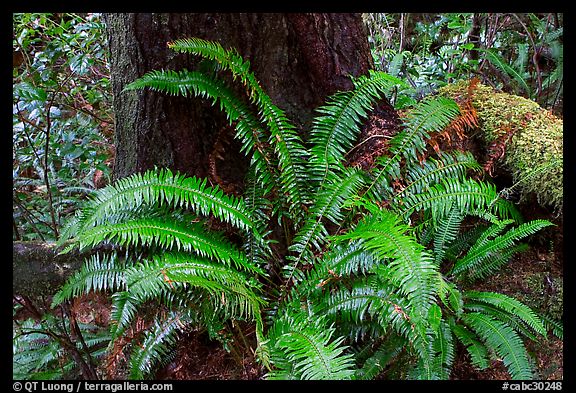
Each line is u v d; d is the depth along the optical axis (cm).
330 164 290
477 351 257
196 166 310
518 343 251
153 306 291
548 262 319
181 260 244
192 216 288
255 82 267
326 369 213
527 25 480
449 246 316
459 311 256
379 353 260
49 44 353
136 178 254
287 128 285
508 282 313
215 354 304
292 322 253
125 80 299
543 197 309
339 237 245
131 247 285
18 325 343
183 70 276
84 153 343
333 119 292
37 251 289
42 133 369
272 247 310
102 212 246
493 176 329
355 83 295
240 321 296
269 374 234
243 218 270
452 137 321
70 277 276
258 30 288
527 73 443
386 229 229
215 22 283
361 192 297
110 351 284
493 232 284
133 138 309
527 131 315
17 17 346
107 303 317
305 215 296
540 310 306
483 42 479
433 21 560
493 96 342
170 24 280
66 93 420
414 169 293
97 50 385
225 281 242
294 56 296
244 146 284
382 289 251
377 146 308
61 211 393
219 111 302
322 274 269
